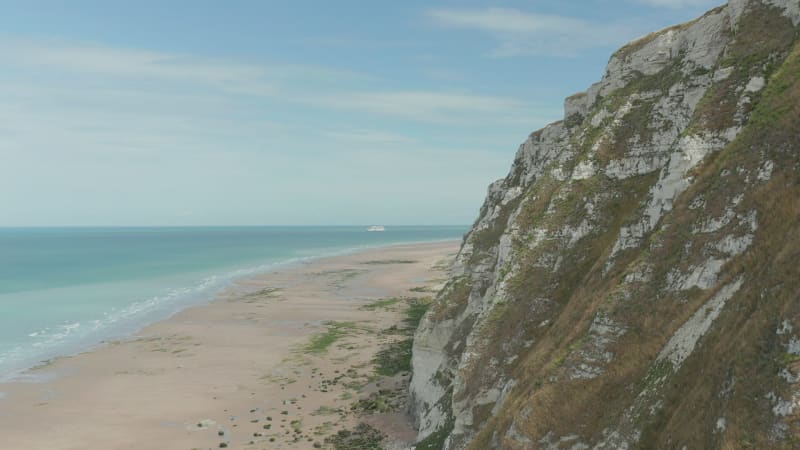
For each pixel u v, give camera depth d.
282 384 57.78
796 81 26.64
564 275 37.22
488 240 49.94
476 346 37.56
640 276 27.66
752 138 26.61
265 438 44.12
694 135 31.03
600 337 27.03
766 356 17.30
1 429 46.28
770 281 19.45
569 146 44.66
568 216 39.66
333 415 48.75
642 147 39.22
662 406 21.23
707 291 23.97
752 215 23.98
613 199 38.72
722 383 18.50
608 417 23.83
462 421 35.28
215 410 50.62
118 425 47.16
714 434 17.39
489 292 42.50
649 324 25.56
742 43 32.97
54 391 55.88
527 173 58.12
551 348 30.80
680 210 28.25
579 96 54.69
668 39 44.12
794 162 23.69
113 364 65.38
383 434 43.94
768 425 15.91
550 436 25.25
